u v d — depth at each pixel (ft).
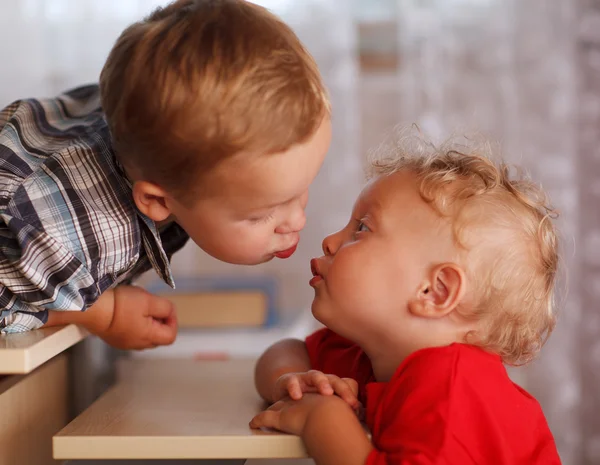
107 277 2.80
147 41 2.39
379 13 5.88
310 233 5.50
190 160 2.36
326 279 2.70
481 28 5.41
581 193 5.61
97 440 2.31
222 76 2.28
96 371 3.83
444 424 2.23
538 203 2.79
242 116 2.29
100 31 5.31
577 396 5.53
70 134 3.07
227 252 2.66
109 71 2.48
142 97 2.34
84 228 2.68
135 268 3.12
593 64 5.52
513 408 2.43
